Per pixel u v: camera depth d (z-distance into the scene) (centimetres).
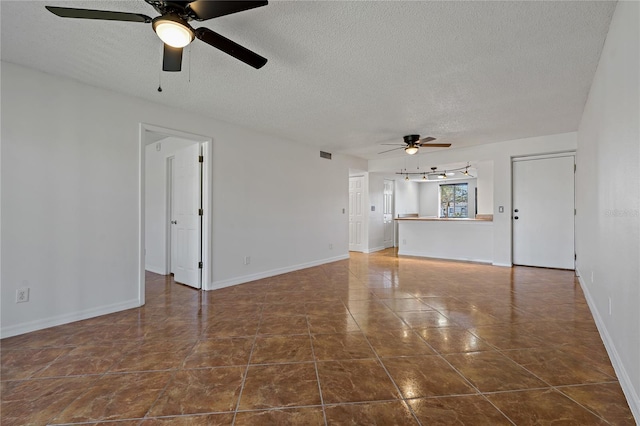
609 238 211
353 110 362
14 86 248
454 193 1009
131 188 317
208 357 213
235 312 306
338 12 186
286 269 498
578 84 290
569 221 496
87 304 288
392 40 216
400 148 573
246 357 213
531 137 500
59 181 271
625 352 168
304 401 164
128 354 218
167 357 213
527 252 534
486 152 552
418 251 677
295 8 182
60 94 272
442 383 179
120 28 202
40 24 197
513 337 242
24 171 253
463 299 346
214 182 392
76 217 281
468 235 612
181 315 297
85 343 236
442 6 180
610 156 207
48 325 265
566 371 191
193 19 165
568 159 494
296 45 223
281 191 490
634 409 147
